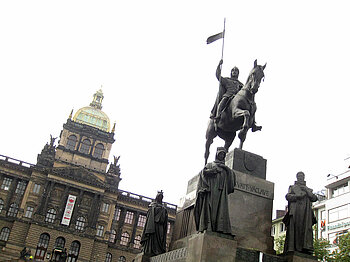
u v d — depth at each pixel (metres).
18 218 81.25
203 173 10.20
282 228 61.19
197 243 9.37
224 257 9.08
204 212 9.73
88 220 85.44
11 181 86.12
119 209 93.69
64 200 84.75
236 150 12.19
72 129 101.00
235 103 12.83
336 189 55.69
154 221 13.91
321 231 53.91
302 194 10.80
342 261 31.98
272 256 10.21
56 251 76.88
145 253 13.45
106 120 108.88
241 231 11.02
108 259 88.00
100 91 117.25
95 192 87.94
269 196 11.76
